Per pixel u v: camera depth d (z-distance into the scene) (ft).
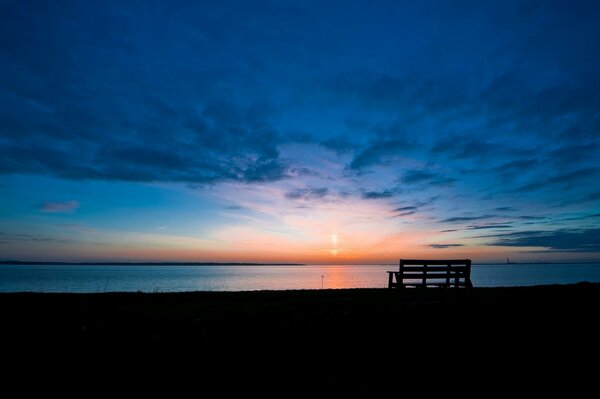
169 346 21.44
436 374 19.04
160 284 311.88
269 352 21.09
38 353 20.04
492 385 17.97
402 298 36.73
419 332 24.75
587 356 21.44
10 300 33.19
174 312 28.66
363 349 21.93
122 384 17.33
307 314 28.27
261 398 16.37
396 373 19.06
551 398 16.84
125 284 302.66
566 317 28.25
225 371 18.81
